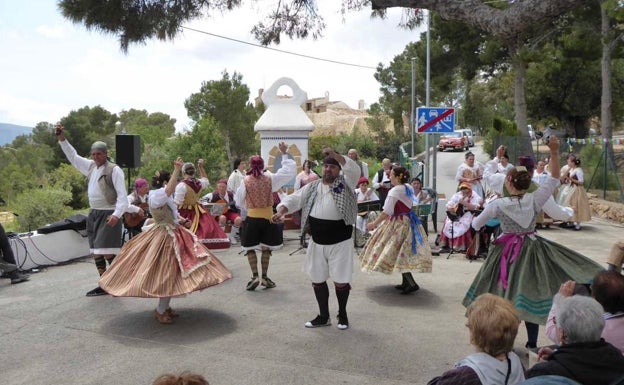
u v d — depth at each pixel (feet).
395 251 19.84
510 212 14.49
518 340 15.98
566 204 35.94
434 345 15.47
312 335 16.33
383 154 110.11
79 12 24.39
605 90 56.08
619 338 9.32
